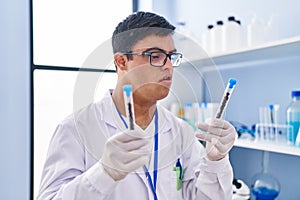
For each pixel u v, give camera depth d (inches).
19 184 70.9
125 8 88.7
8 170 69.8
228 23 54.9
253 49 45.4
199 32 73.7
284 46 42.6
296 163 51.4
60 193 26.6
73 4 80.6
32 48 74.9
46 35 77.3
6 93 69.6
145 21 24.7
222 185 31.5
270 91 55.1
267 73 55.6
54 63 78.4
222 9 65.7
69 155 30.1
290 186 52.6
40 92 76.4
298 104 45.1
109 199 30.7
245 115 61.1
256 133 52.5
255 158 60.4
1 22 69.3
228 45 53.9
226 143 28.1
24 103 71.6
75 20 81.0
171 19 85.4
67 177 29.2
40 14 76.5
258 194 52.6
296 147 42.5
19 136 70.9
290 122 45.4
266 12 54.9
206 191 31.7
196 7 74.8
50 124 77.7
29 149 74.3
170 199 31.6
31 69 74.8
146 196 31.4
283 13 51.5
